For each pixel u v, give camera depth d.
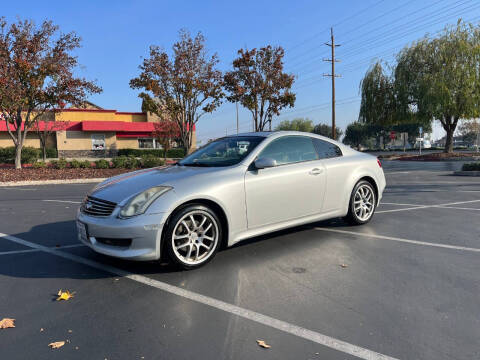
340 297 2.94
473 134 76.00
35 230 5.47
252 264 3.74
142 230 3.24
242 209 3.82
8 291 3.14
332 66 30.42
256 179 3.94
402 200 7.97
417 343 2.26
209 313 2.69
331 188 4.74
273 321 2.55
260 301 2.88
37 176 15.52
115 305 2.84
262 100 21.11
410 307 2.75
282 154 4.37
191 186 3.51
